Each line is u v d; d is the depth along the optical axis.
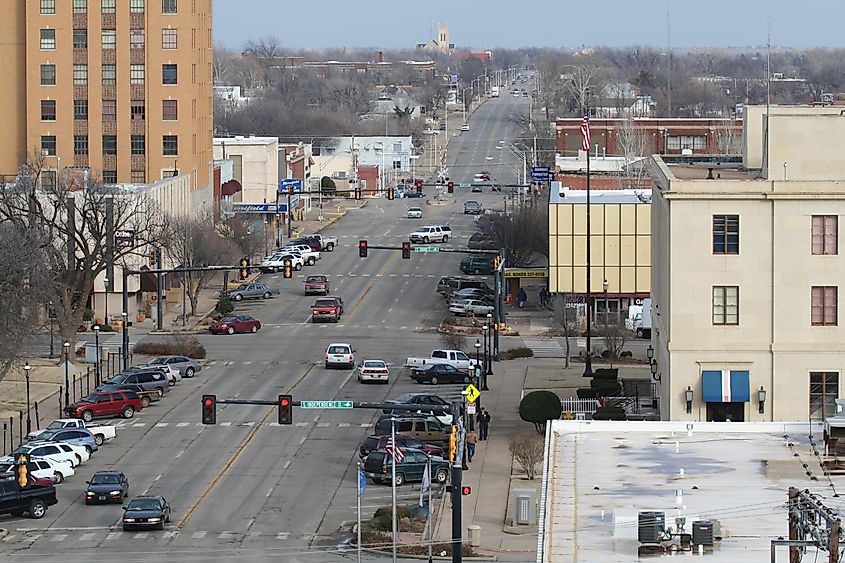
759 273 106.31
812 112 110.25
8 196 172.25
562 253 181.62
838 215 105.88
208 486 112.12
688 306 106.94
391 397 143.38
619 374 152.12
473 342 172.88
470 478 114.44
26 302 146.00
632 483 69.06
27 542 97.44
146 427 131.38
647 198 164.25
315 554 94.75
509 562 92.62
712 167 127.19
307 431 130.38
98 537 98.88
